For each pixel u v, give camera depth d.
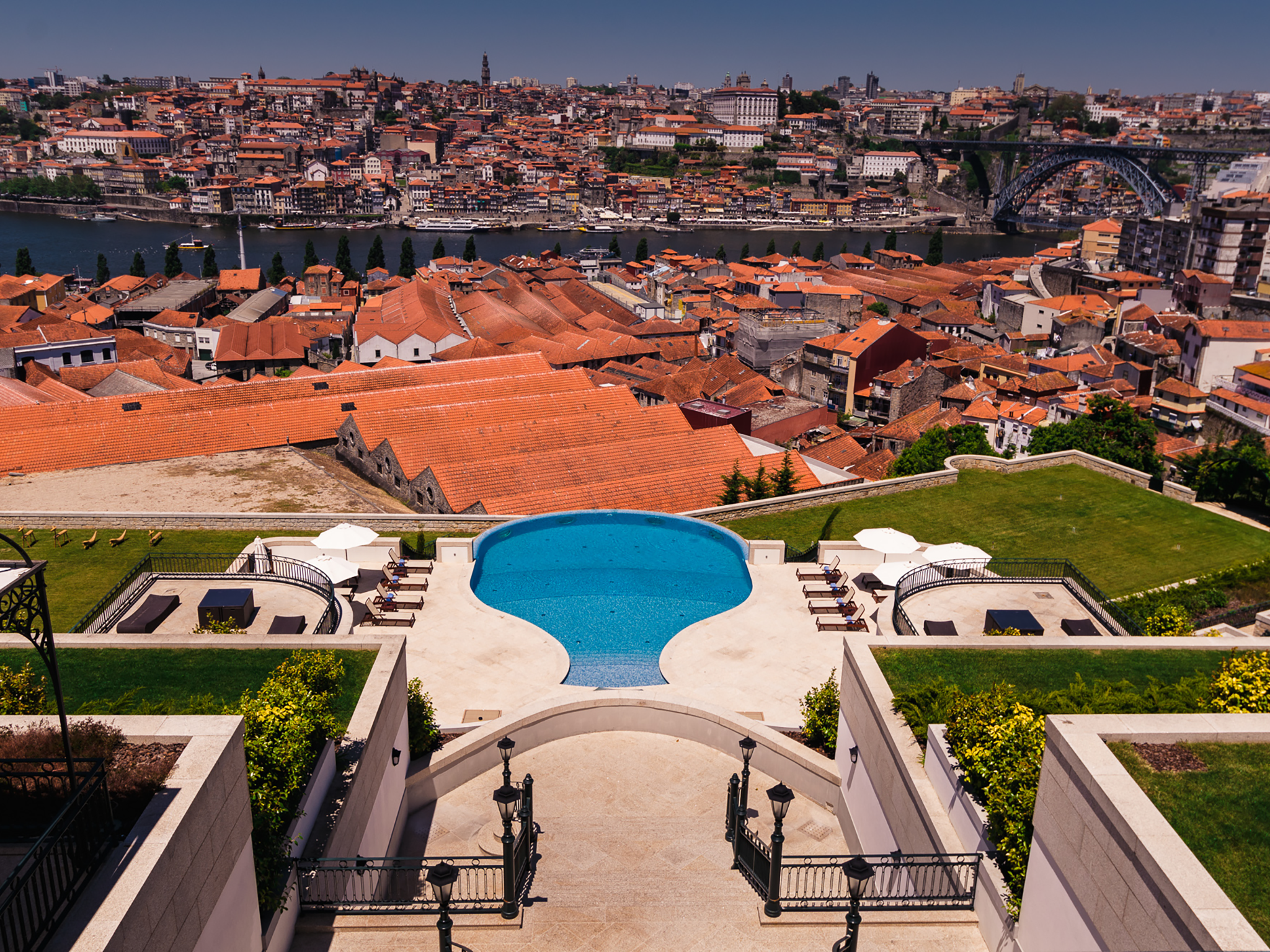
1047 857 15.33
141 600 32.91
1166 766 14.89
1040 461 61.94
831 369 148.25
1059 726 15.27
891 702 21.69
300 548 41.53
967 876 18.16
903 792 19.78
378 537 42.06
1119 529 52.94
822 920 18.38
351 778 19.70
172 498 59.25
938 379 137.50
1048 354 164.38
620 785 25.70
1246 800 14.20
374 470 68.38
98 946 10.68
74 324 127.50
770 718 30.88
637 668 35.59
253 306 191.25
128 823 12.78
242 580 34.22
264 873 16.30
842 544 43.72
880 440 115.00
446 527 48.84
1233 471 60.59
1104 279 192.25
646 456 65.75
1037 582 35.12
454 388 84.62
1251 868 13.04
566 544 47.28
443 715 30.58
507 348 145.75
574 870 21.19
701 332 186.75
